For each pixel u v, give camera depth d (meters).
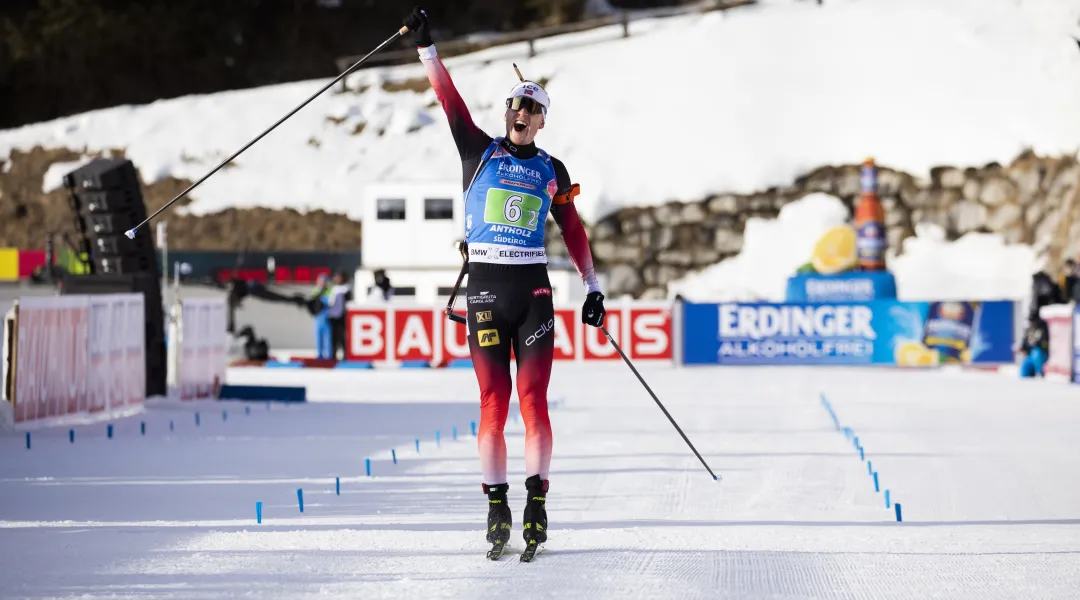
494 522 7.51
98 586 6.43
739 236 47.41
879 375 29.88
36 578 6.65
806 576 6.80
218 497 10.29
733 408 20.48
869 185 37.19
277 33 81.12
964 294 43.53
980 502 10.14
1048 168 45.09
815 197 47.44
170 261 46.38
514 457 13.40
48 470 12.30
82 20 76.25
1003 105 47.81
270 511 9.45
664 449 14.30
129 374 19.81
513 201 8.02
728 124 50.34
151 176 53.88
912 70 50.84
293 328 43.56
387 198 43.00
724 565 7.16
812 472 12.18
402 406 21.16
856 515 9.40
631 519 9.16
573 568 7.05
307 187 52.16
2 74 75.19
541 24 77.50
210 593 6.26
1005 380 28.05
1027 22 51.94
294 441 15.34
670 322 33.38
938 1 54.94
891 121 48.78
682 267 47.34
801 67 52.72
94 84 75.94
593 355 33.59
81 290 20.50
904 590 6.41
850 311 32.97
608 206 48.00
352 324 34.31
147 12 78.31
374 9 82.44
